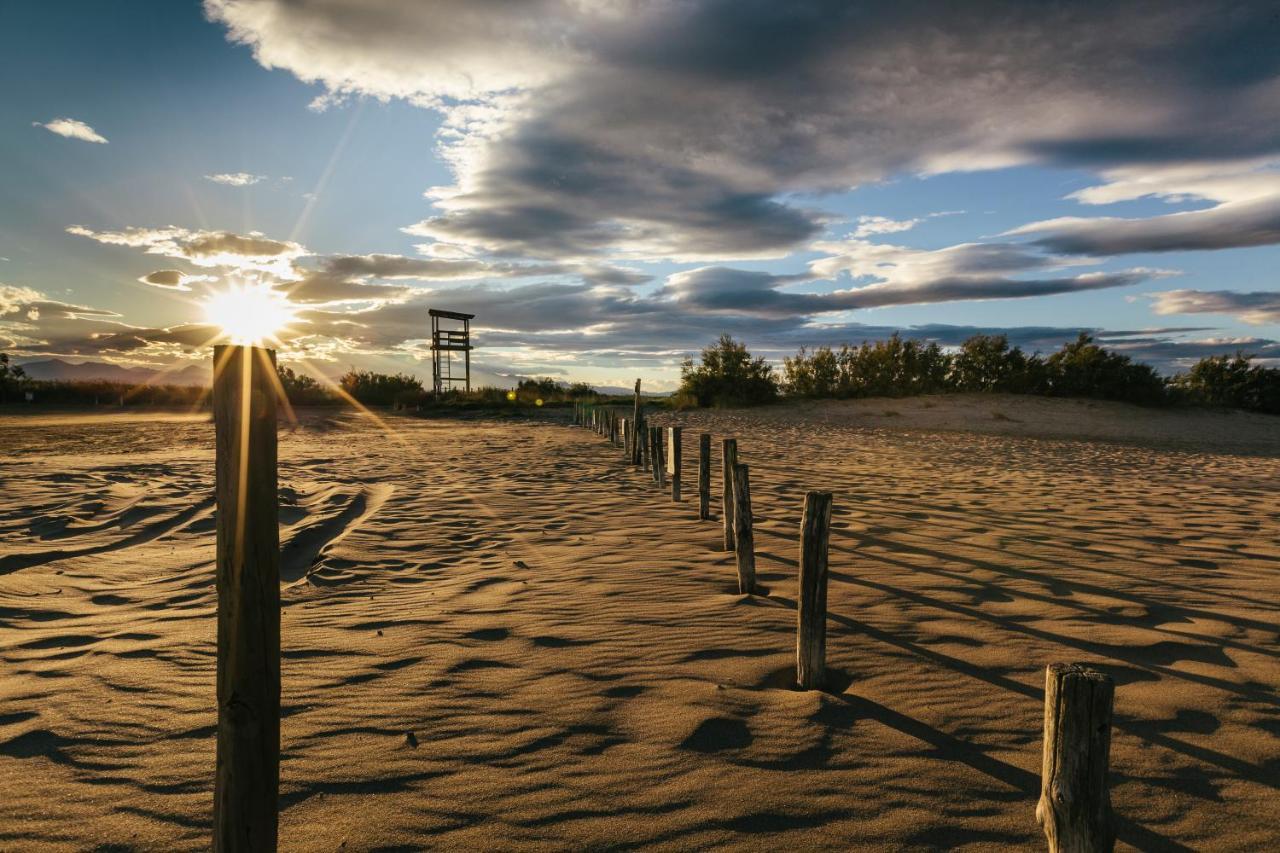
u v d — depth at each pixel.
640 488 11.08
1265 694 3.55
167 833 2.35
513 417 33.94
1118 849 2.35
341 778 2.69
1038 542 7.11
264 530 1.69
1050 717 1.89
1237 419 30.84
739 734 3.07
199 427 24.44
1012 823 2.44
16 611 4.86
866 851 2.28
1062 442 22.47
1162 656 4.07
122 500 9.11
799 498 10.04
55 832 2.35
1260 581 5.66
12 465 12.24
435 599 5.22
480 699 3.42
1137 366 34.00
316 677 3.69
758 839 2.33
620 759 2.85
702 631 4.42
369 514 8.72
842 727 3.14
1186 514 8.87
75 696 3.42
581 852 2.26
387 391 47.09
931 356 37.88
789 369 38.41
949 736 3.07
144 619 4.71
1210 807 2.59
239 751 1.69
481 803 2.53
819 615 3.58
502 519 8.43
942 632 4.43
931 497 10.21
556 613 4.81
